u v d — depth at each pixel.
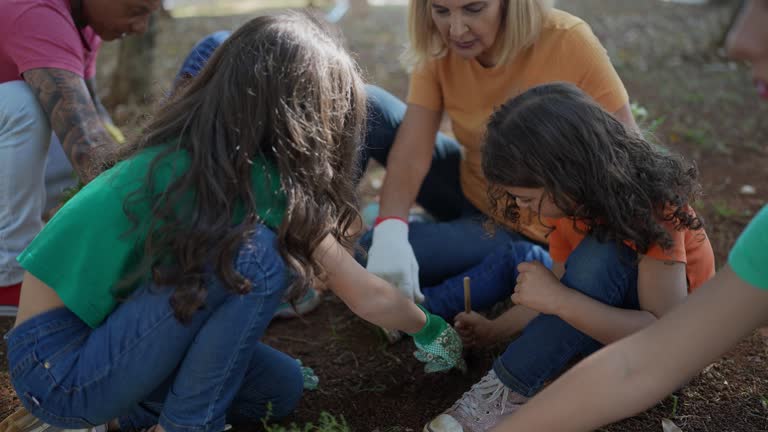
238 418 2.11
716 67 5.58
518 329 2.28
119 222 1.68
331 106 1.74
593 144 1.83
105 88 5.05
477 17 2.27
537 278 1.98
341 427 2.03
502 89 2.52
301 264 1.73
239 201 1.68
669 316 1.48
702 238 2.07
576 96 1.90
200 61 2.65
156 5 2.58
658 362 1.46
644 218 1.84
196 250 1.62
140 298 1.71
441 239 2.62
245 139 1.66
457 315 2.31
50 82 2.37
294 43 1.70
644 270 1.93
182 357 1.76
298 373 2.10
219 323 1.70
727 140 4.27
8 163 2.41
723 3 7.42
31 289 1.77
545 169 1.82
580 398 1.49
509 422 1.54
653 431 2.05
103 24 2.60
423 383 2.32
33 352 1.73
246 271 1.67
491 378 2.02
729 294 1.42
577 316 1.91
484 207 2.77
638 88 5.10
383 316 1.94
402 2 8.61
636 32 6.59
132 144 1.81
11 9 2.36
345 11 7.87
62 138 2.35
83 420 1.79
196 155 1.65
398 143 2.62
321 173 1.73
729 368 2.28
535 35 2.38
